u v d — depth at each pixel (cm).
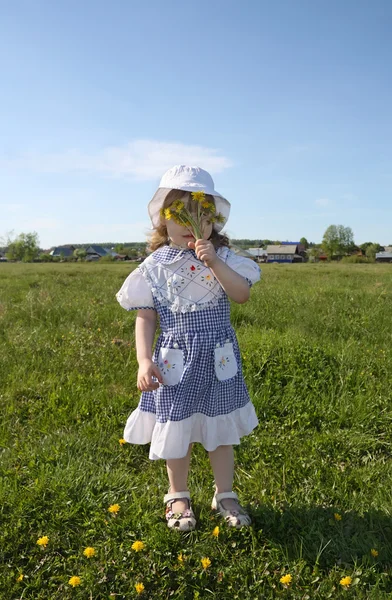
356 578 201
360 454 310
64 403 368
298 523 236
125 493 261
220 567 209
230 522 231
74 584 197
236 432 234
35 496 250
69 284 1304
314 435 328
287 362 431
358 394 380
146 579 204
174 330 233
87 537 226
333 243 11200
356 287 1193
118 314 680
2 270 2739
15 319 671
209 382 232
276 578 205
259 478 277
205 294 235
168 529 229
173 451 225
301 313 679
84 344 513
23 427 336
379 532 233
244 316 662
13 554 219
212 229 249
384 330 589
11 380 416
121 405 363
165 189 245
